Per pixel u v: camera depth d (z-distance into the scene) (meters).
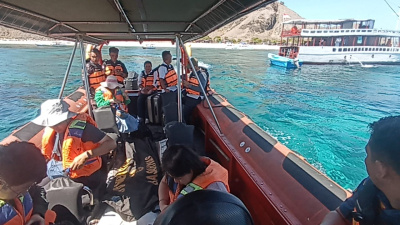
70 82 14.97
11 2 1.92
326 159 7.02
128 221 2.16
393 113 11.76
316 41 32.28
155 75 4.67
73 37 3.58
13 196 1.07
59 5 2.01
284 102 13.27
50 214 1.44
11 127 7.91
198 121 4.41
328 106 12.66
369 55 30.97
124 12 2.25
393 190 0.78
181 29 3.24
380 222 0.86
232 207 0.78
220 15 2.34
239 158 2.47
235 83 18.28
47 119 1.90
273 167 2.14
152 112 4.45
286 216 1.67
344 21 34.06
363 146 7.89
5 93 12.06
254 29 122.81
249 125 3.00
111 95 3.40
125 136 3.30
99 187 2.25
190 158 1.35
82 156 1.89
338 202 1.60
